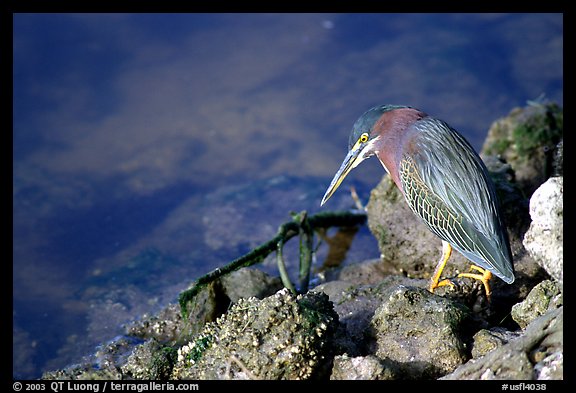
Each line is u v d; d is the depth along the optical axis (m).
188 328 12.10
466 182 11.21
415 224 12.77
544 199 9.08
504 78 19.45
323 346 9.05
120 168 17.70
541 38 21.00
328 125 18.77
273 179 17.33
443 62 20.38
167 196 16.91
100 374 9.84
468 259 11.53
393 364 9.27
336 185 12.86
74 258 15.06
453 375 8.73
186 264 14.81
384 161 12.45
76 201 16.67
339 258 15.09
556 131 15.48
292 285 13.32
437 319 9.54
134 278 14.38
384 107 12.39
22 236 15.63
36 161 17.86
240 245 15.35
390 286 11.89
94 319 13.20
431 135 11.62
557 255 8.97
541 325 8.58
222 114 19.38
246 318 9.29
